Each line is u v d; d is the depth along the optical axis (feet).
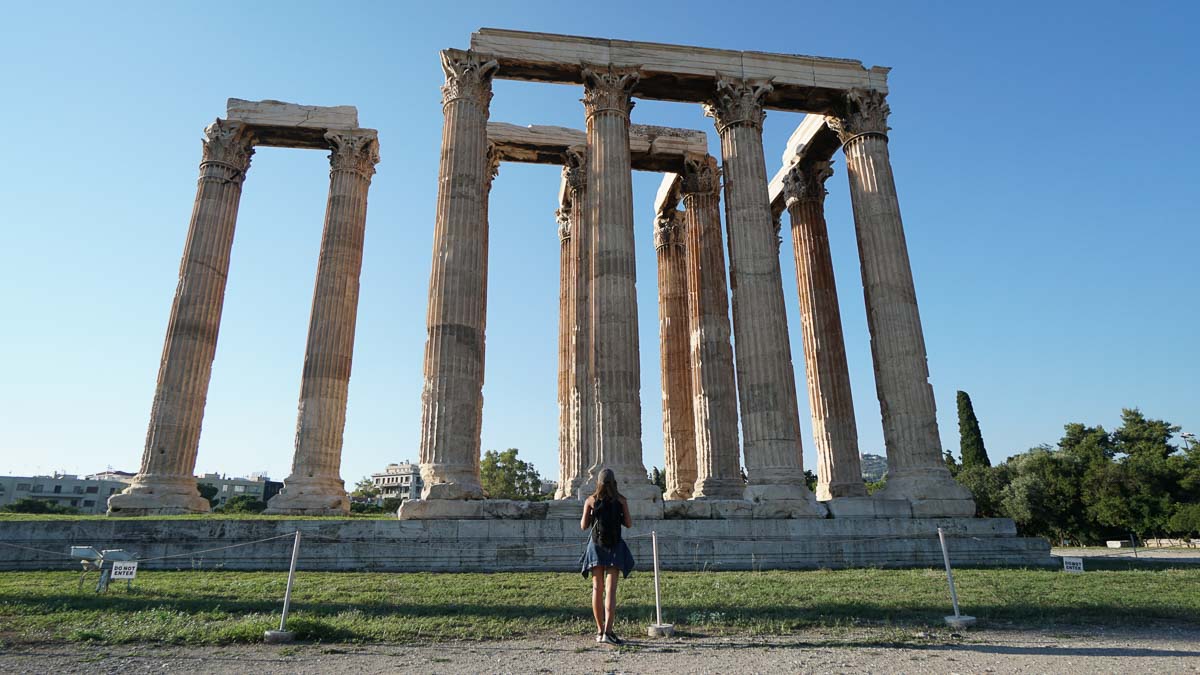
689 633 30.58
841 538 65.46
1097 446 253.85
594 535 29.43
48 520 57.57
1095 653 26.13
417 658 25.85
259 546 56.24
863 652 26.48
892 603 38.06
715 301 96.07
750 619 33.19
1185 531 208.74
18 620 32.50
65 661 25.34
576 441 82.58
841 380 94.07
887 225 82.84
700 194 101.86
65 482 385.91
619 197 77.97
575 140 103.65
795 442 73.15
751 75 87.10
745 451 73.51
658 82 86.74
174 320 86.58
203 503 83.87
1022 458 250.57
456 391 69.00
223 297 91.76
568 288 103.60
